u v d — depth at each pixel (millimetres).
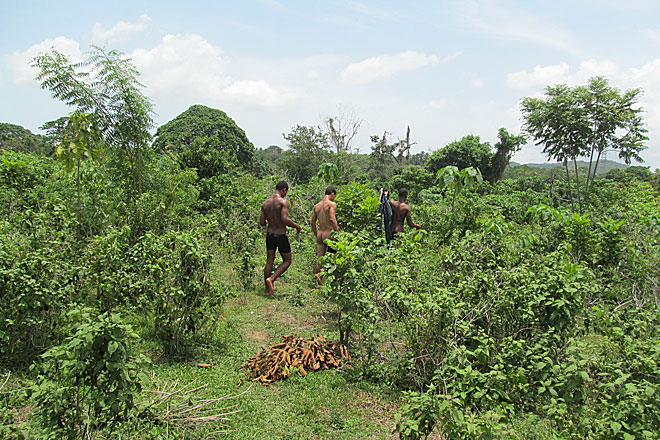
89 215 7402
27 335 4441
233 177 16469
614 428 2811
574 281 4430
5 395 3078
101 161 8250
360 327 5031
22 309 4270
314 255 8750
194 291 4973
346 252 4781
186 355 4918
